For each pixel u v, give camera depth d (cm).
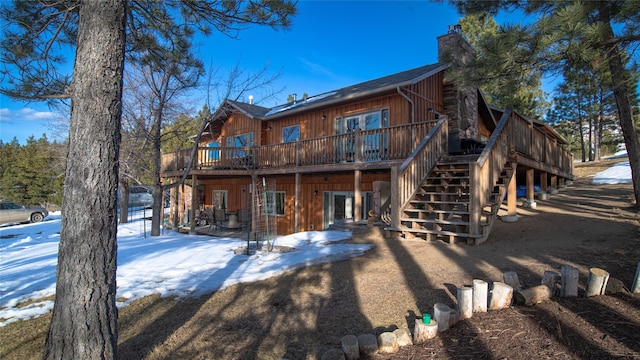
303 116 1391
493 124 1631
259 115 1516
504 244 630
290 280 512
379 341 310
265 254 672
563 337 289
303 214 1359
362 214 1185
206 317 401
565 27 528
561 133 3112
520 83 630
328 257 608
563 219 798
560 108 3023
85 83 279
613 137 2952
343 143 1052
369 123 1182
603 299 353
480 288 356
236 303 437
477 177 648
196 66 879
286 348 330
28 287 511
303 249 701
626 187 1245
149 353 329
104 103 281
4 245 1095
